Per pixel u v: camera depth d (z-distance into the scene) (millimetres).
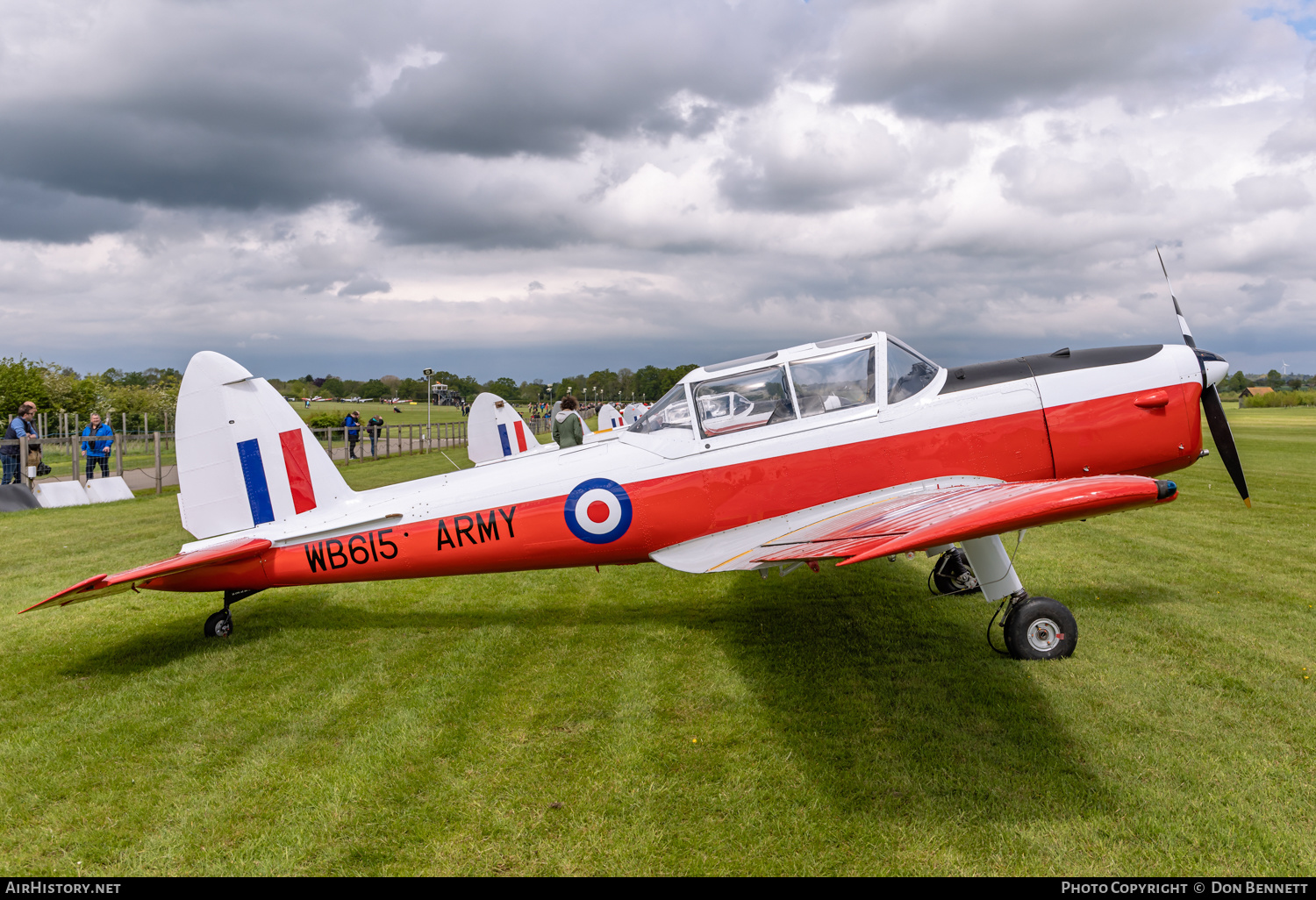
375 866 2697
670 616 5730
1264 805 2908
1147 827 2785
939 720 3699
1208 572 6488
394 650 5059
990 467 5223
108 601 6461
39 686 4461
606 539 5398
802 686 4199
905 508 4422
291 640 5312
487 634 5371
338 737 3729
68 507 13172
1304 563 6801
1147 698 3883
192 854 2785
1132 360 5414
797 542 4438
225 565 5438
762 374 5285
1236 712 3701
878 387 5234
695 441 5301
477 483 5512
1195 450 5375
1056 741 3449
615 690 4234
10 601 6430
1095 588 6004
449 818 2988
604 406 25562
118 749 3623
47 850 2826
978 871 2574
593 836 2844
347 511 5562
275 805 3104
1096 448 5254
